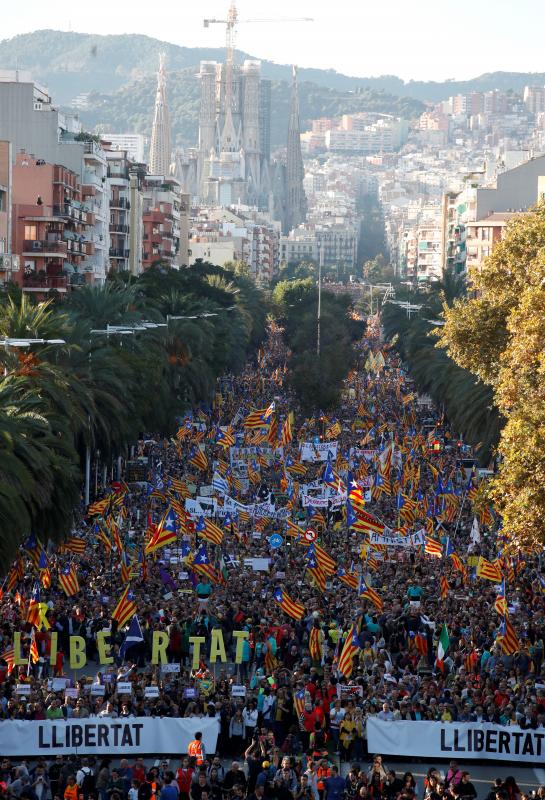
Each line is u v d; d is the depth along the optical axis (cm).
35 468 7506
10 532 6881
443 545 8706
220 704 5234
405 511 9200
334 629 6456
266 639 6241
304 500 9738
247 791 4556
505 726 5141
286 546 8956
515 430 6531
